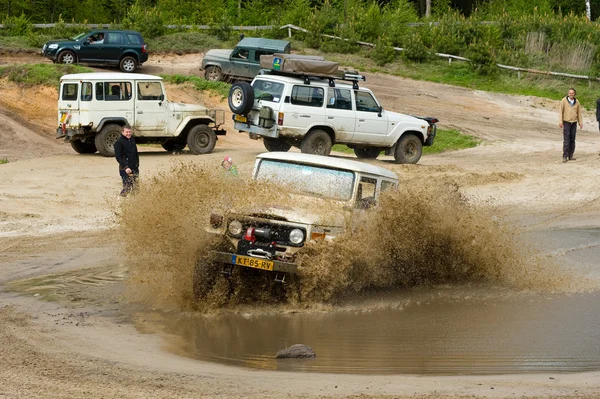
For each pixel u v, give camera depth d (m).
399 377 7.92
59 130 28.95
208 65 43.56
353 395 7.03
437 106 44.56
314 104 26.53
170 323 10.37
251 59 42.81
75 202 20.72
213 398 6.84
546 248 16.48
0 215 18.58
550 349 9.24
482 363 8.64
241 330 10.06
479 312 11.29
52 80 40.31
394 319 10.77
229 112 40.28
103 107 28.28
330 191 12.45
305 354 8.75
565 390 7.33
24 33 53.72
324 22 58.28
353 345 9.40
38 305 11.14
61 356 8.31
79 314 10.68
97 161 27.53
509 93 49.25
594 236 18.08
